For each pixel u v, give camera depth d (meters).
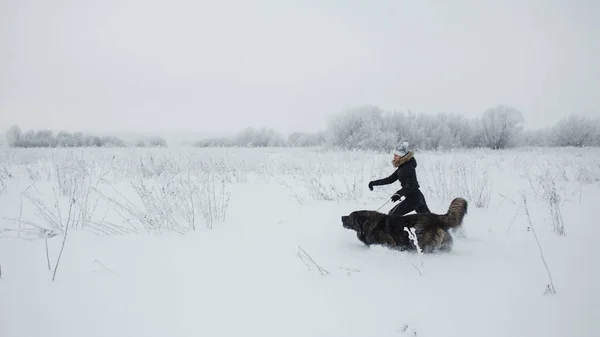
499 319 3.39
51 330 3.24
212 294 4.00
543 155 24.50
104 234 6.34
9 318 3.43
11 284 4.18
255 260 5.11
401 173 6.77
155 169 13.52
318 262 5.07
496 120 40.22
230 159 15.80
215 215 7.61
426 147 36.84
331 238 6.38
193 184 8.91
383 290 4.08
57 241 5.86
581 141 42.91
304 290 4.11
